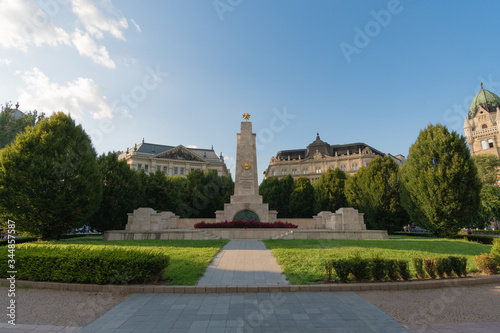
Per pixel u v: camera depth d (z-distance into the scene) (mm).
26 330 6297
